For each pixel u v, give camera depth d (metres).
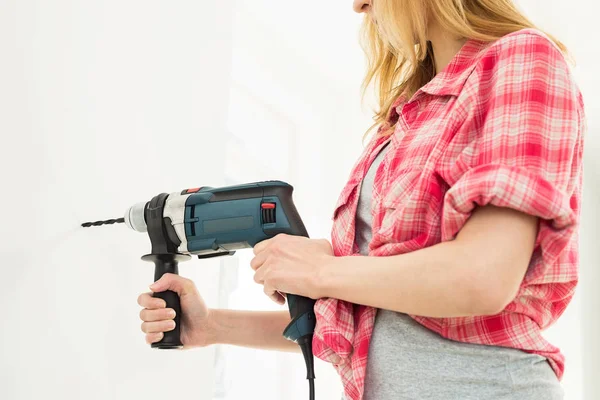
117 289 1.41
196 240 1.26
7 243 1.17
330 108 3.04
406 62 1.43
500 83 0.95
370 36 1.43
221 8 1.82
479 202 0.86
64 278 1.28
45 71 1.28
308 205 2.90
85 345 1.31
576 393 2.83
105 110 1.41
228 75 1.81
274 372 2.59
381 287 0.90
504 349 0.95
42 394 1.21
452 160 0.96
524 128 0.90
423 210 0.96
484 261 0.85
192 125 1.67
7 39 1.21
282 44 2.78
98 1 1.42
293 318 1.11
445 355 0.95
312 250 1.04
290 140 2.96
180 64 1.65
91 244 1.35
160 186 1.55
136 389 1.43
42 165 1.25
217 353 2.33
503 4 1.12
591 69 2.83
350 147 3.02
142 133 1.51
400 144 1.07
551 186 0.85
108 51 1.44
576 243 0.99
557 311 1.02
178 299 1.31
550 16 2.76
